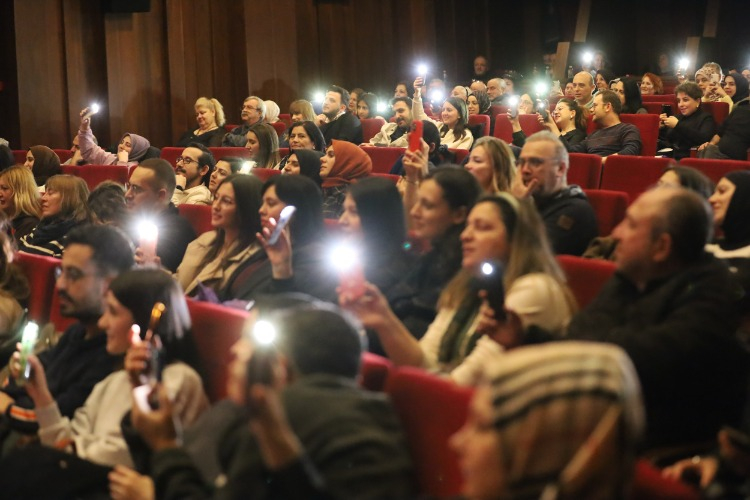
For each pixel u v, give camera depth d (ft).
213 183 20.20
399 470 5.99
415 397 6.99
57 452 8.38
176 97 35.53
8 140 32.45
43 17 32.42
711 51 52.75
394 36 44.68
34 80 32.30
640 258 8.26
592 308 8.64
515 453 4.41
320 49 40.98
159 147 35.40
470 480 4.57
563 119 25.38
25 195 18.84
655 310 8.09
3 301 11.58
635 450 4.62
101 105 34.14
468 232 9.39
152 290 9.10
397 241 11.64
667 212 8.14
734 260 11.25
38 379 8.89
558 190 13.84
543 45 54.03
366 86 43.04
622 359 4.57
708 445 7.96
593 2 55.93
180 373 8.74
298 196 12.58
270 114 31.48
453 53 48.24
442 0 47.39
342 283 8.42
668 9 57.21
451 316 9.52
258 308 7.84
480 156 14.76
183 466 7.00
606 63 50.14
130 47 34.50
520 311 8.85
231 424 6.98
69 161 27.50
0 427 9.72
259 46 37.96
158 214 16.08
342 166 19.40
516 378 4.50
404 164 14.52
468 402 6.70
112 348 9.18
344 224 11.68
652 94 38.88
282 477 5.40
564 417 4.39
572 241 13.51
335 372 6.59
